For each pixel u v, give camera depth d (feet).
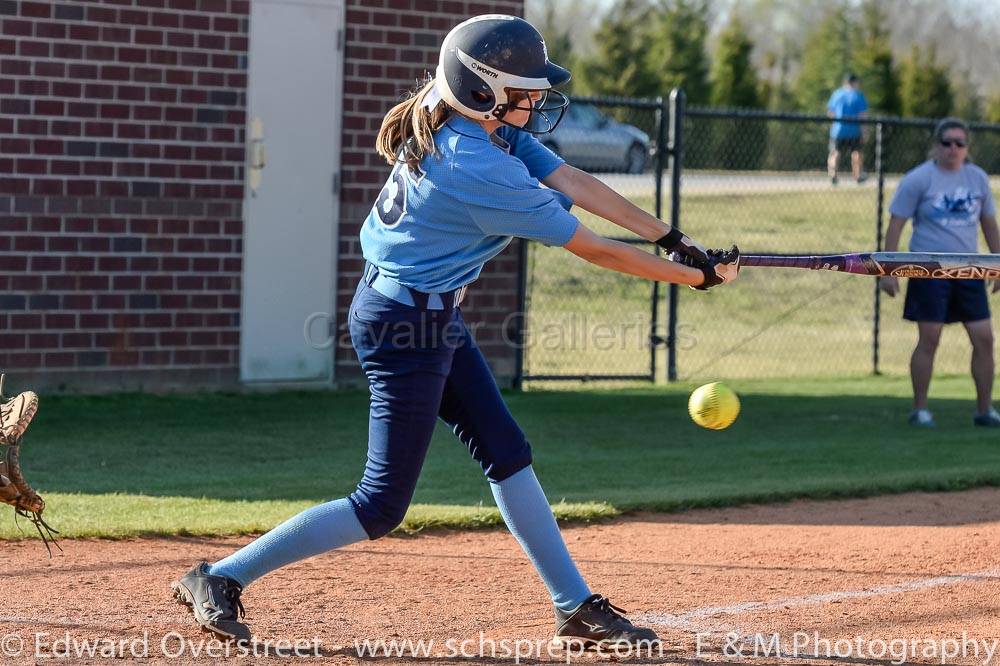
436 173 44.37
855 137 252.83
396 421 46.47
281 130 115.85
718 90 398.62
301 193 117.50
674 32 393.91
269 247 116.67
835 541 70.13
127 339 111.75
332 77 117.60
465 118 44.93
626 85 385.29
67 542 65.51
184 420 103.45
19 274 107.14
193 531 67.82
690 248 48.19
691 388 132.16
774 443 101.24
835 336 176.86
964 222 106.11
